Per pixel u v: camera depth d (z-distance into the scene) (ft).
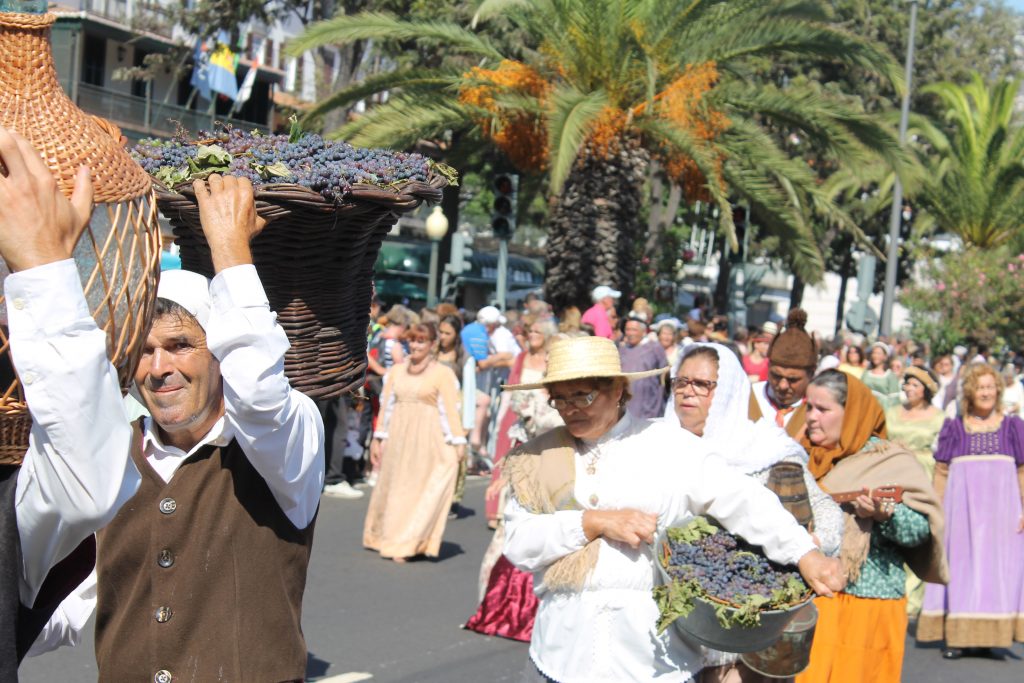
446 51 79.51
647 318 49.29
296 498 9.20
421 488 30.40
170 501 9.11
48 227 6.07
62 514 6.44
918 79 138.82
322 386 10.20
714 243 144.05
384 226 10.46
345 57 82.23
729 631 11.56
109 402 6.27
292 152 9.59
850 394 16.48
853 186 102.12
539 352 34.17
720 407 14.38
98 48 110.01
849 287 197.88
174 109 111.86
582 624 12.26
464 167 62.34
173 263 15.98
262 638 9.14
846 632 16.17
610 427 12.84
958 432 25.52
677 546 12.14
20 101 6.35
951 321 86.12
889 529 16.06
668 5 50.65
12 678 6.65
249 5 84.79
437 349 41.37
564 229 55.47
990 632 24.80
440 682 20.83
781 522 12.33
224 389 8.45
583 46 51.37
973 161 98.63
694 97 51.65
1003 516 25.11
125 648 9.19
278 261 9.62
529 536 12.51
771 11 52.65
